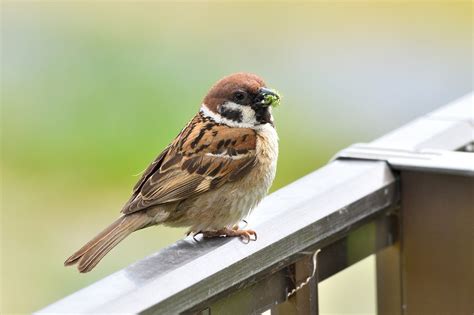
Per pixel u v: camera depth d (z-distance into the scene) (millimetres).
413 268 6238
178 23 16734
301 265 5605
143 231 12305
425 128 7008
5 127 14078
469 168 5891
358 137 14305
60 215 12719
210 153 6500
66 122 14141
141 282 4727
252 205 6695
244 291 5320
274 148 6781
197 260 5000
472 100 7691
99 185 13156
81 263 5723
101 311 4469
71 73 15156
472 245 6031
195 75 15219
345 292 9406
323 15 17484
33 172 13328
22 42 15945
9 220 12609
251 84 6695
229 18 17094
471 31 17172
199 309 4988
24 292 11742
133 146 13672
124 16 16875
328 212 5688
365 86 15500
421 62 16234
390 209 6191
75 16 16859
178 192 6355
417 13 17938
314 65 15945
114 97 14633
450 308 6168
